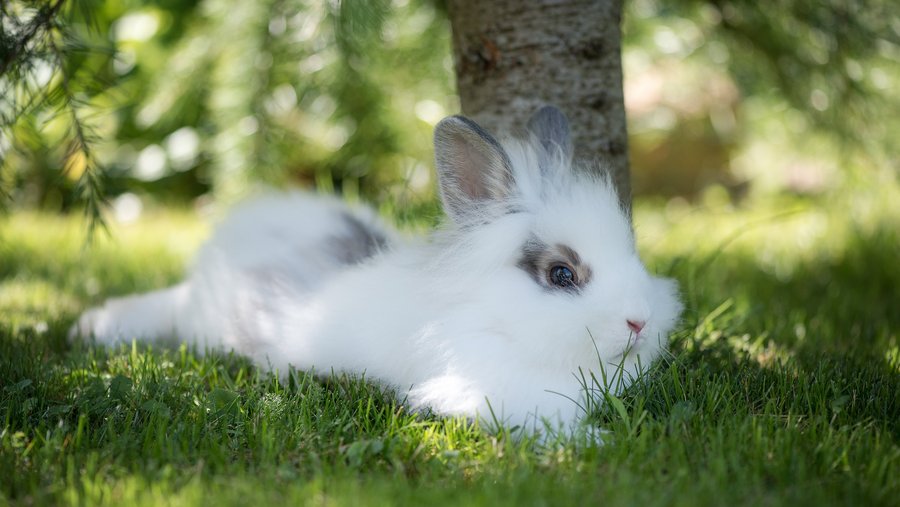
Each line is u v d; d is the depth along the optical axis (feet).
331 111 20.75
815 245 21.48
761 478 7.98
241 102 18.61
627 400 9.80
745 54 19.12
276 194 13.75
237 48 18.39
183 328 12.91
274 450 8.54
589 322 9.34
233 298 12.03
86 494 7.54
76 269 18.51
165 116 23.41
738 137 30.48
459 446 8.87
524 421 9.47
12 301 15.64
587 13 13.02
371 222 13.39
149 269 18.69
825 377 10.46
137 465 8.15
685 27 24.00
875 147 19.48
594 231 9.63
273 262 12.11
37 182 25.09
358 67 17.84
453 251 9.96
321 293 11.24
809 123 19.76
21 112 11.18
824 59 18.19
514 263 9.72
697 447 8.50
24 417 9.03
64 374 10.82
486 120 13.38
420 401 9.70
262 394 10.24
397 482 7.80
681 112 30.14
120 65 24.81
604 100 13.30
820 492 7.66
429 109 20.51
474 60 13.35
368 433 9.05
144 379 10.11
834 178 23.99
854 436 8.83
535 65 13.04
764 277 18.85
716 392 9.77
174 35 25.71
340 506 7.22
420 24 18.19
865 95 18.20
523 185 10.02
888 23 17.39
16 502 7.62
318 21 15.97
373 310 10.48
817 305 16.46
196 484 7.59
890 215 22.17
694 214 27.37
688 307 12.96
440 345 9.73
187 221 25.31
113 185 15.70
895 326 15.11
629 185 13.88
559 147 10.59
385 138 21.62
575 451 8.63
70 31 12.03
